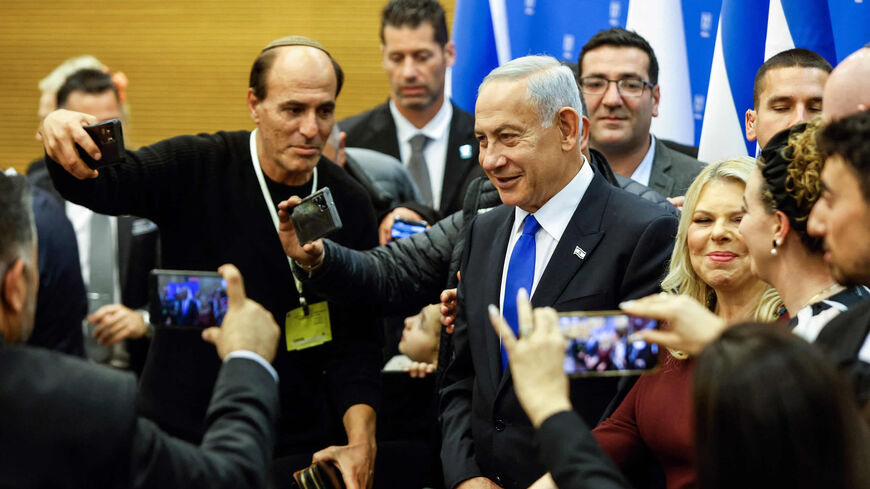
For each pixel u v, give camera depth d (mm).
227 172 2900
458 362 2682
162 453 1551
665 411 2182
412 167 4547
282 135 2799
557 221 2502
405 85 4500
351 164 3822
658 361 1718
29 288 1655
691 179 3504
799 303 1822
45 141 2580
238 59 7523
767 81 3049
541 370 1552
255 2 7480
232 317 1788
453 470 2525
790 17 3416
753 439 1298
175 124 7598
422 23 4477
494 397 2475
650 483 2344
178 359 2859
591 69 3516
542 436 1504
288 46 2846
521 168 2443
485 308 2545
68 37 7664
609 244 2445
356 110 7398
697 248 2271
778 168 1810
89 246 4102
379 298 2801
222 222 2883
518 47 4051
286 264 2896
